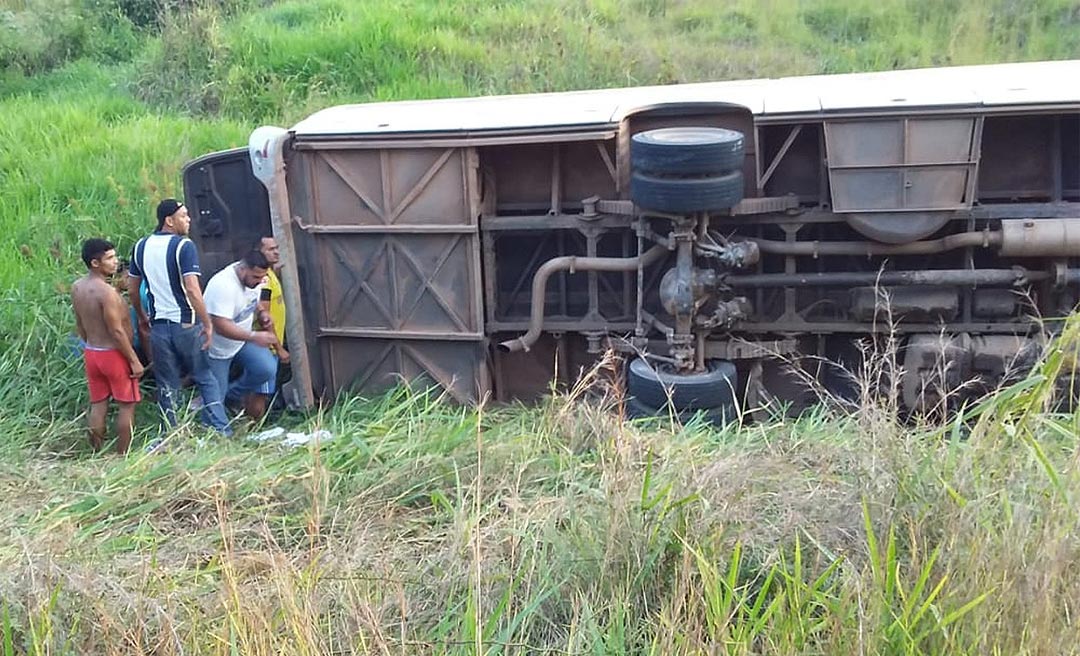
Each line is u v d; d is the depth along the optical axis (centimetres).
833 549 447
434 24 1550
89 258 750
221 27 1577
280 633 450
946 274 728
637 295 802
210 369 786
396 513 596
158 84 1466
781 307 795
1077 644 360
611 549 453
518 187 837
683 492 483
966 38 1446
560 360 843
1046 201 764
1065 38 1422
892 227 723
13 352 873
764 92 817
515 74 1416
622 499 469
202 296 777
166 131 1243
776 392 810
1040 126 758
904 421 749
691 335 753
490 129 771
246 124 1293
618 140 773
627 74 1400
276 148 802
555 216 799
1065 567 382
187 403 796
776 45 1490
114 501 627
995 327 751
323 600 476
